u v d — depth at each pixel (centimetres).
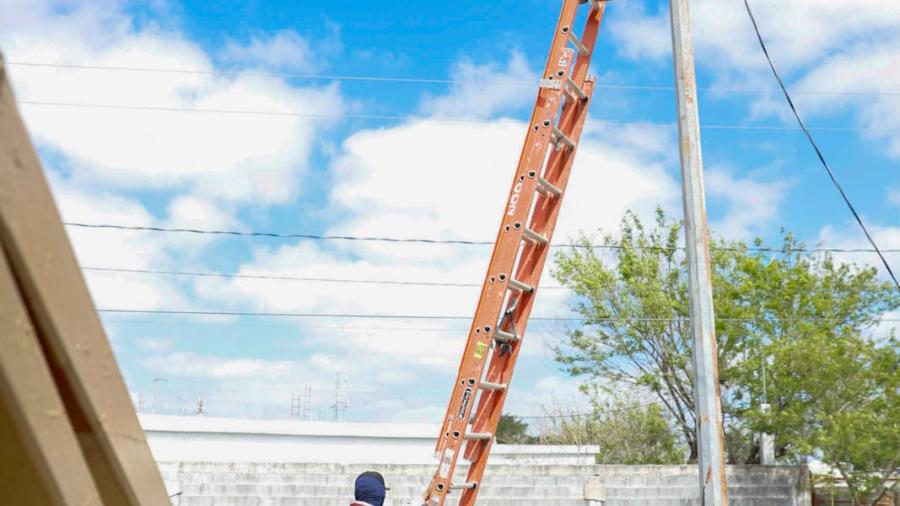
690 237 863
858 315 2353
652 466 2011
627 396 2855
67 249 132
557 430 3662
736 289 2423
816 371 2131
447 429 674
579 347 2784
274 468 2009
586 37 758
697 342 843
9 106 119
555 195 736
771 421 2167
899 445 2005
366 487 618
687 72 887
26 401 126
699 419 829
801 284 2352
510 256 686
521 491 1964
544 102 709
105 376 142
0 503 140
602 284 2742
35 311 129
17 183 122
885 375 2081
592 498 1789
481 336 681
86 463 142
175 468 1992
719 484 809
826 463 2106
